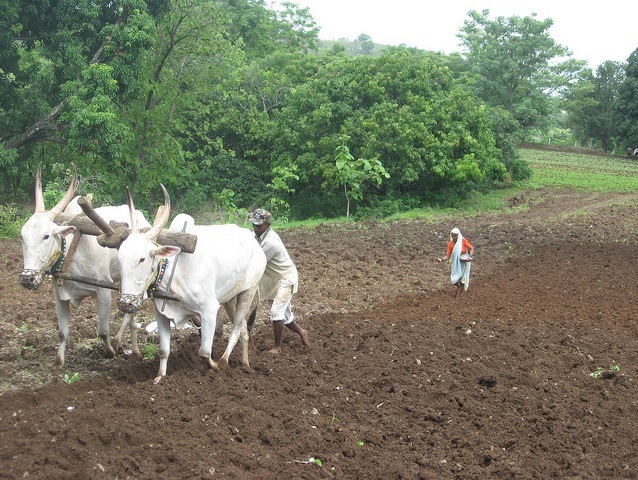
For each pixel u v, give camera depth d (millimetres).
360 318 11109
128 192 7156
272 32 52625
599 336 10344
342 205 29453
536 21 54688
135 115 25547
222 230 8062
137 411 6574
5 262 14188
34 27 22297
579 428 6941
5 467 5375
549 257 17438
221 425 6434
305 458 6074
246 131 31953
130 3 22156
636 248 18859
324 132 29000
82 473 5359
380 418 7059
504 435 6801
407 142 27719
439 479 5824
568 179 42469
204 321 7539
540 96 54781
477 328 10508
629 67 57812
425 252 17750
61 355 7820
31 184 26703
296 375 8109
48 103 23875
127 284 6730
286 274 8820
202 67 28344
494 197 34344
